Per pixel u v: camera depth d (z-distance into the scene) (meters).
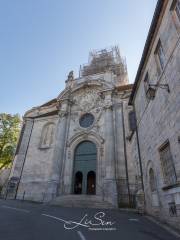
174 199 8.22
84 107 25.91
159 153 10.38
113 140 21.12
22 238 5.97
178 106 7.98
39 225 8.09
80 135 23.70
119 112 23.45
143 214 12.43
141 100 14.12
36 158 25.03
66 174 21.72
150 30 10.88
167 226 8.60
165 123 9.42
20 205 15.62
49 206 15.91
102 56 37.94
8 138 33.75
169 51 8.97
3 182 30.28
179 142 7.94
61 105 27.20
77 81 29.59
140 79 14.06
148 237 6.82
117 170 19.41
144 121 13.35
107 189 18.03
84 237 6.48
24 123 29.31
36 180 23.12
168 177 9.45
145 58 12.50
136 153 15.94
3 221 8.56
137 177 15.20
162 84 9.52
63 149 23.30
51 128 27.25
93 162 21.86
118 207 16.25
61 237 6.35
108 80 26.98
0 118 34.41
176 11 8.67
